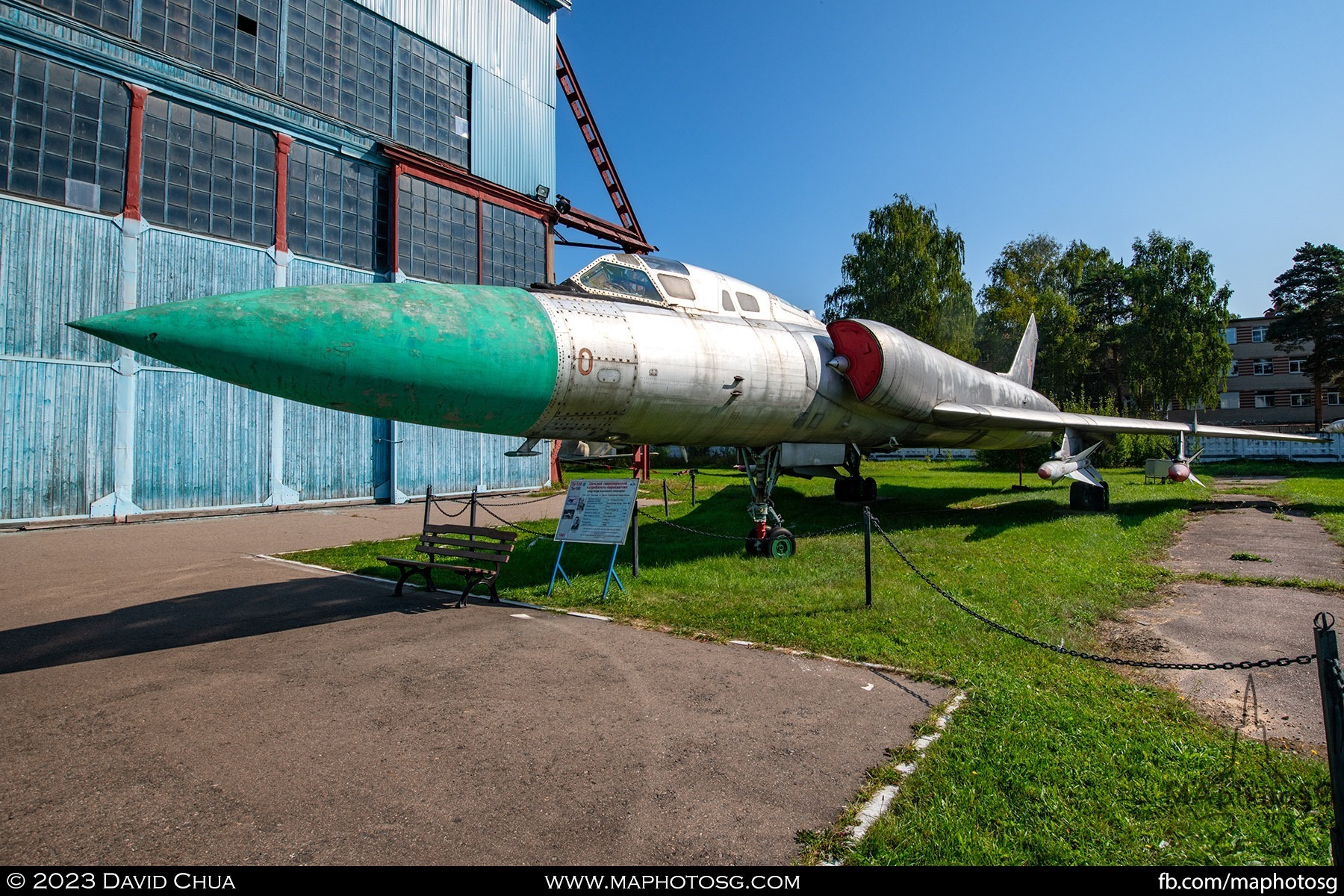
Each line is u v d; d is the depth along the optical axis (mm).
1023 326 47156
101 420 14555
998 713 3949
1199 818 2957
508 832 2867
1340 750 2285
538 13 24828
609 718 4031
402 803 3096
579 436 7430
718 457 34062
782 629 5664
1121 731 3752
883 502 15977
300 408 17750
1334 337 39156
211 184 16250
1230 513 13492
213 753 3602
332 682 4664
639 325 7402
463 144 22297
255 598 7277
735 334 8367
